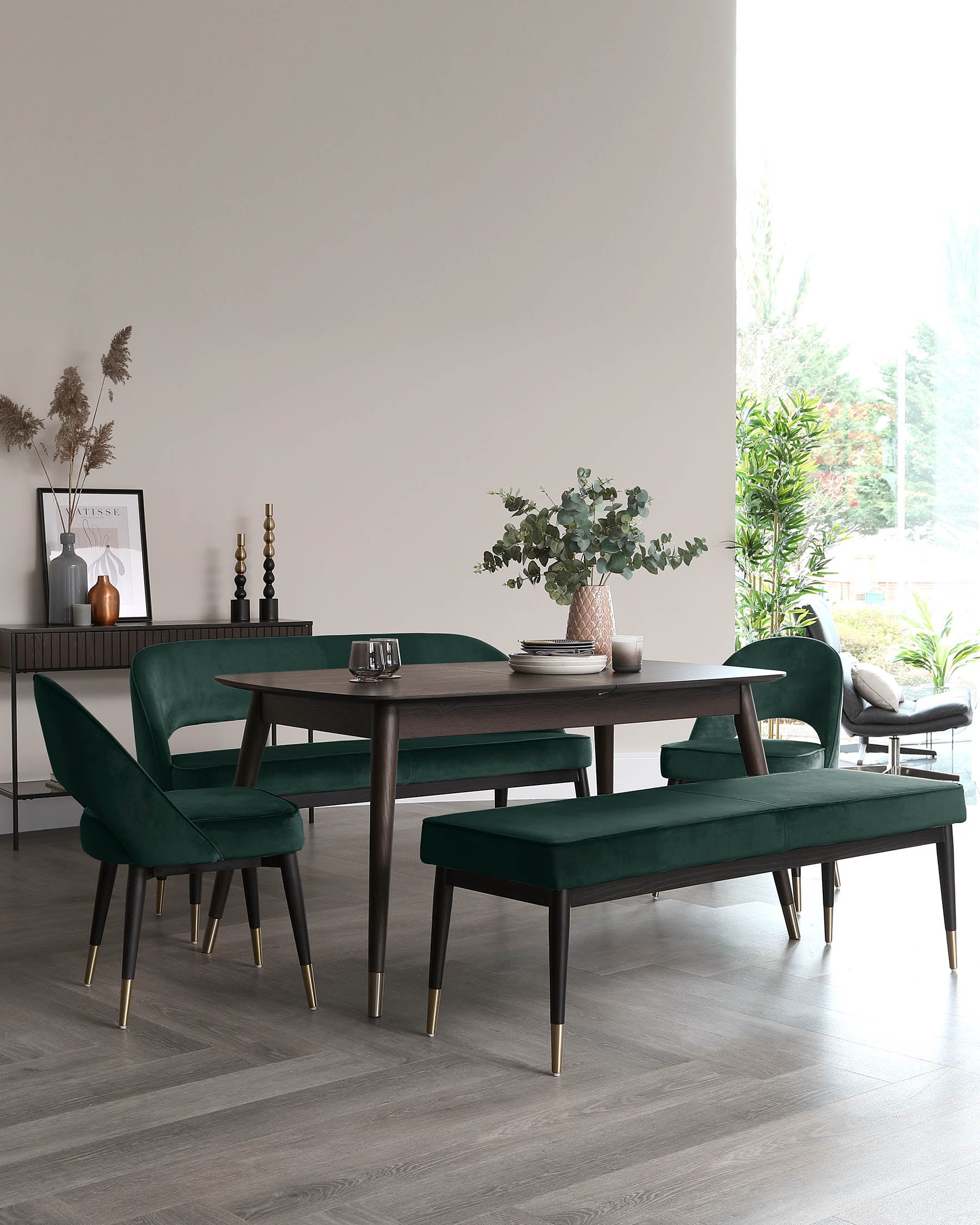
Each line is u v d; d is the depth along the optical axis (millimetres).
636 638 3971
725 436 6781
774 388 7750
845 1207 2219
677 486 6695
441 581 6285
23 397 5492
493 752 4504
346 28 6016
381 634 4902
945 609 7684
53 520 5492
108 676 5652
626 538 4059
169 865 3109
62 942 3879
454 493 6289
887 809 3516
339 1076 2811
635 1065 2871
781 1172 2350
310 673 3916
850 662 6312
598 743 4719
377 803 3244
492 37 6273
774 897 4457
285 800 3340
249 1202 2238
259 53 5867
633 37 6531
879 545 7738
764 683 4543
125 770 3018
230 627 5457
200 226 5785
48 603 5379
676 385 6680
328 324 6031
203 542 5828
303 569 6023
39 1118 2596
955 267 7684
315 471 6031
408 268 6164
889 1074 2822
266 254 5910
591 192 6480
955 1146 2461
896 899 4414
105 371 5453
